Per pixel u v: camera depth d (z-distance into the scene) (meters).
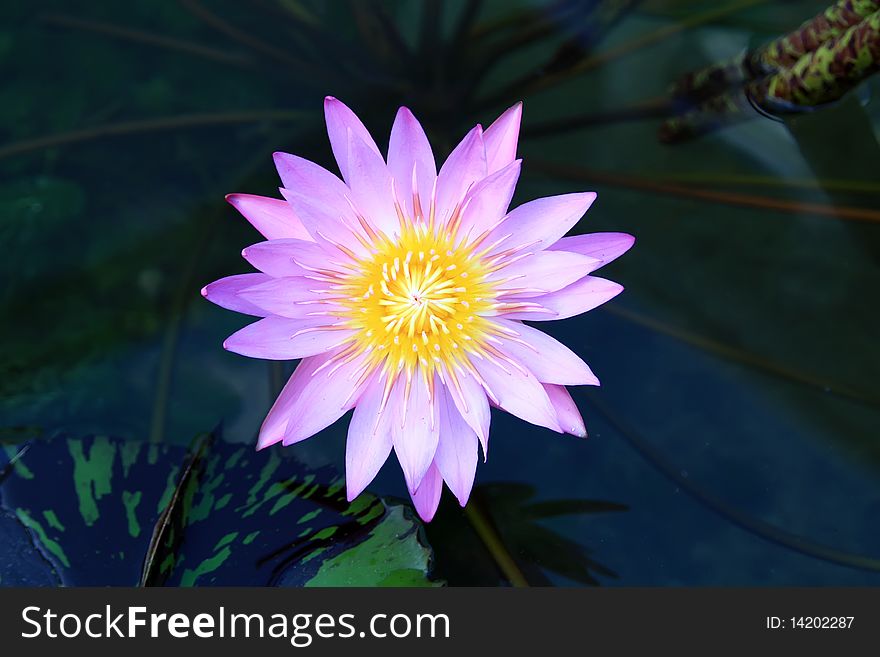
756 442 0.58
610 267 0.63
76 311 0.60
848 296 0.62
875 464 0.57
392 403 0.52
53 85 0.66
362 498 0.54
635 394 0.59
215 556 0.52
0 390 0.58
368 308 0.53
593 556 0.55
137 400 0.58
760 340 0.61
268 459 0.55
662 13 0.69
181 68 0.68
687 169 0.66
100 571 0.52
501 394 0.53
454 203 0.53
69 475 0.54
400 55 0.67
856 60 0.58
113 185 0.64
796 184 0.64
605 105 0.68
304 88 0.67
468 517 0.56
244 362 0.59
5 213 0.62
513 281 0.53
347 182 0.53
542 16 0.68
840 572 0.55
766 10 0.68
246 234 0.63
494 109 0.68
